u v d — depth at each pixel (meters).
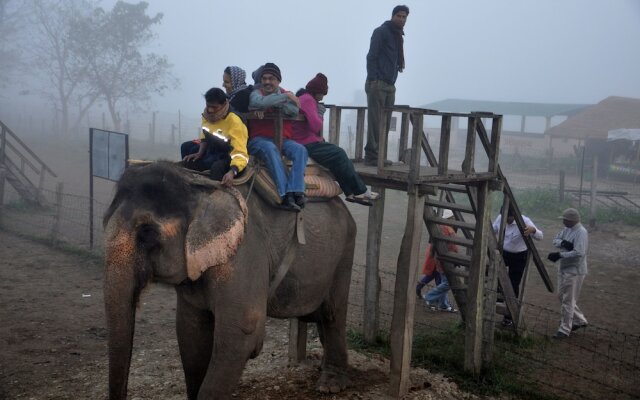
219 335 4.30
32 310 8.68
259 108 5.05
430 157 7.43
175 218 3.91
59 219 12.77
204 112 4.70
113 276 3.62
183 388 6.04
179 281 4.05
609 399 6.51
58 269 10.99
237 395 5.89
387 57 6.90
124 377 3.60
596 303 10.58
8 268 10.88
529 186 27.66
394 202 21.53
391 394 5.97
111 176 11.49
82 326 8.13
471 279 6.80
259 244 4.58
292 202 4.86
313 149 5.55
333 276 5.82
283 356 7.12
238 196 4.39
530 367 7.33
